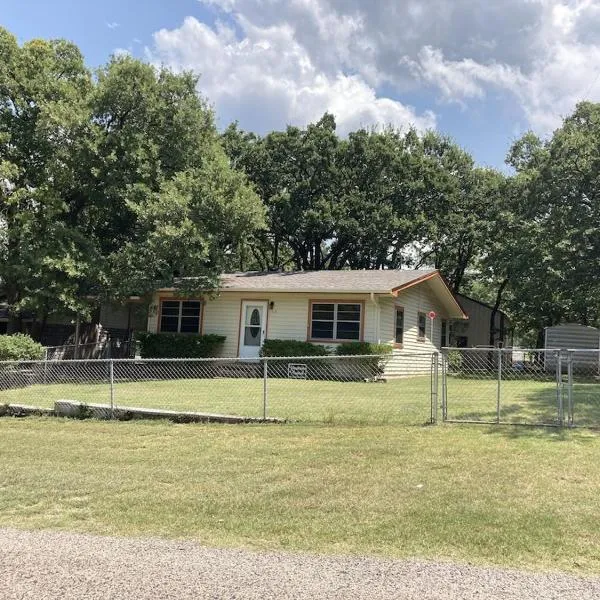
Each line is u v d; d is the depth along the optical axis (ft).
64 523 16.49
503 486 18.71
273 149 99.71
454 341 108.06
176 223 59.06
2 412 34.99
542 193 73.10
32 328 71.15
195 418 30.76
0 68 63.36
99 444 26.73
